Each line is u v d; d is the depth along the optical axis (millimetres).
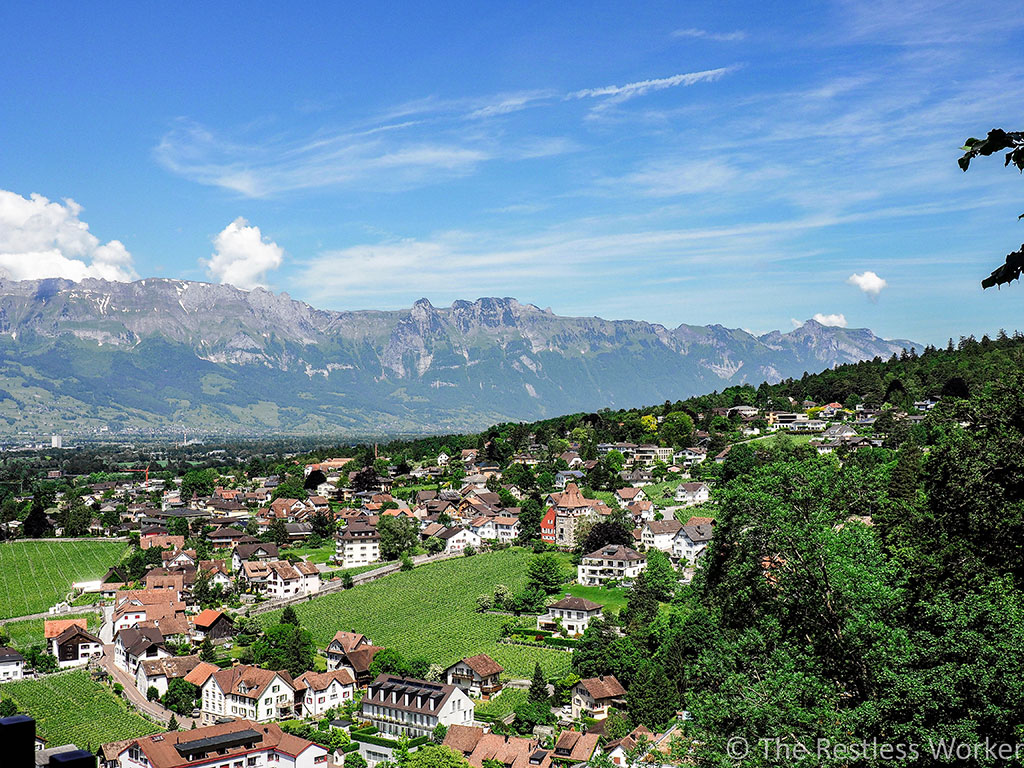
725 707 34562
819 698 34938
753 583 44094
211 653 161625
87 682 157125
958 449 48781
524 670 144750
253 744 112250
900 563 48344
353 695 143000
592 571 194750
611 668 129500
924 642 35719
